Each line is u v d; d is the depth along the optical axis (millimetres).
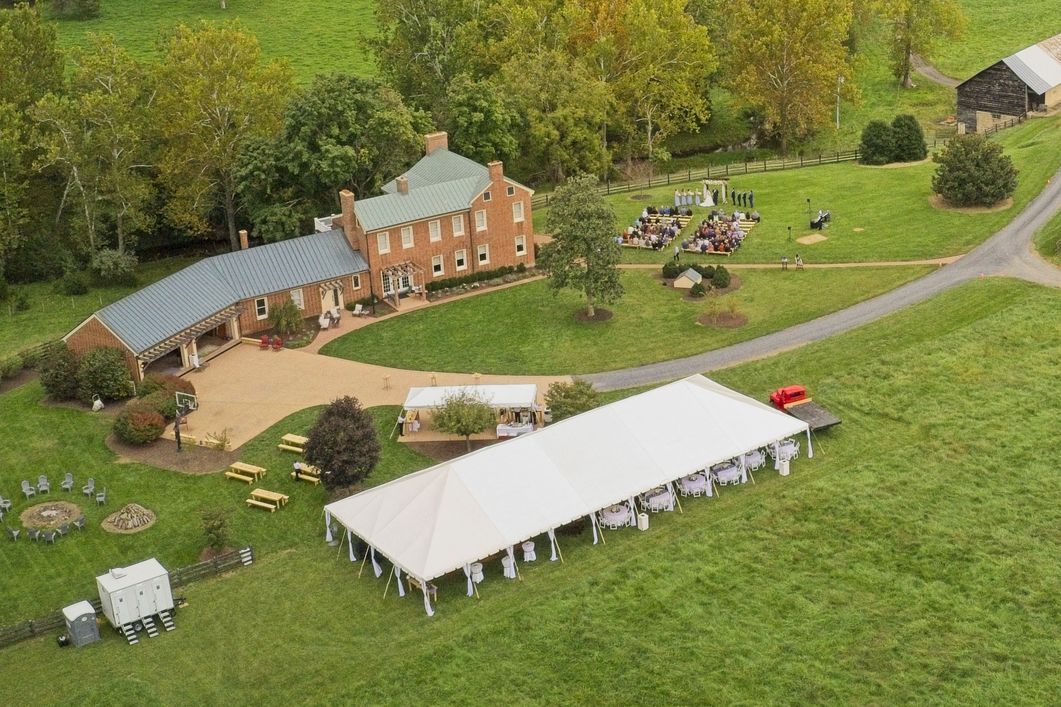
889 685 60969
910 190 127938
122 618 66938
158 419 87062
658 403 78875
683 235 120312
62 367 93375
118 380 92500
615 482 73938
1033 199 120188
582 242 99562
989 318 96500
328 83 122500
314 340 102625
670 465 75375
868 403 86250
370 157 123562
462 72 147875
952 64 183250
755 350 95375
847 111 169750
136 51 177125
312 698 62000
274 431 87688
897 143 139375
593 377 93438
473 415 81875
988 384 87312
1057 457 78500
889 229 117625
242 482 81500
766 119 160250
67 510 78750
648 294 107188
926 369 89812
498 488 72062
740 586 68625
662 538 73188
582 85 143000
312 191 122000
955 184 119625
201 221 126438
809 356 93250
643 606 67375
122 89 121938
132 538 76062
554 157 142250
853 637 64312
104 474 83312
